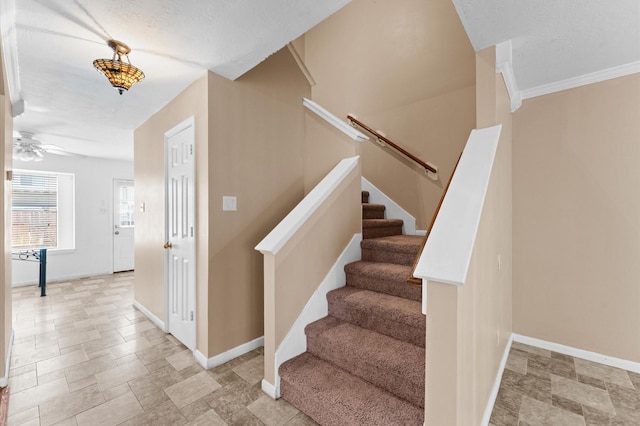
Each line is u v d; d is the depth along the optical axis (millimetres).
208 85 2266
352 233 2613
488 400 1751
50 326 3115
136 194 3703
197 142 2396
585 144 2449
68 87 2521
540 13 1613
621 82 2299
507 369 2291
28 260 4695
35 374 2191
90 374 2186
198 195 2391
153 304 3236
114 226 5871
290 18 1667
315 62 4609
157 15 1622
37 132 3852
